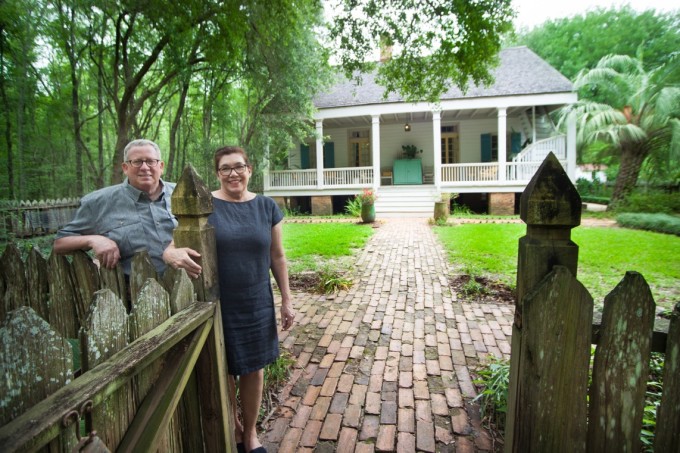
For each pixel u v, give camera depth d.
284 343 3.33
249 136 14.20
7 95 11.24
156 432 1.03
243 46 8.91
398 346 3.26
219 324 1.57
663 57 23.92
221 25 7.01
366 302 4.50
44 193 13.34
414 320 3.88
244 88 15.62
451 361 2.97
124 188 2.09
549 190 1.13
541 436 1.19
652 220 9.68
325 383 2.65
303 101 12.94
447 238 8.81
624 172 13.65
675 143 12.28
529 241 1.18
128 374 0.91
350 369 2.85
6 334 0.68
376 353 3.13
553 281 1.13
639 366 1.15
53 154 13.74
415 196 14.84
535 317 1.14
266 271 1.86
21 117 10.73
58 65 13.22
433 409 2.32
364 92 16.81
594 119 13.54
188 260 1.39
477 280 5.29
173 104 16.84
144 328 1.11
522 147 16.75
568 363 1.16
